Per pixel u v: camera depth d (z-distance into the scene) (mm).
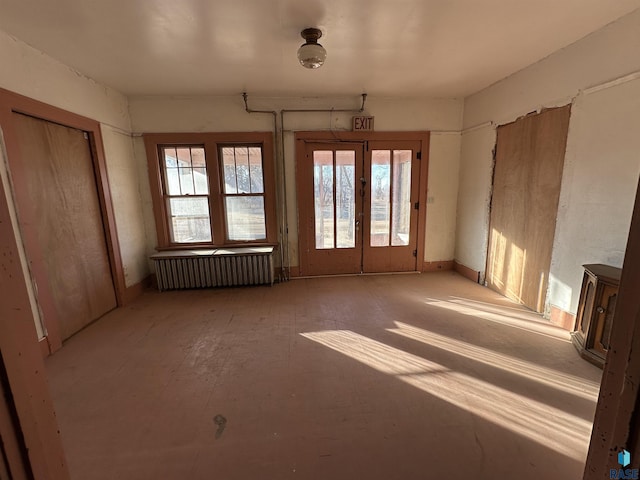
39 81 2434
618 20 2129
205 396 1872
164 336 2650
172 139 3826
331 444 1508
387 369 2109
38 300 2328
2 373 517
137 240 3775
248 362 2225
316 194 4180
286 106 3918
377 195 4273
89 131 3012
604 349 2102
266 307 3258
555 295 2773
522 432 1562
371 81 3381
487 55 2734
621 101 2141
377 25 2176
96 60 2654
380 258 4434
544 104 2809
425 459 1418
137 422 1674
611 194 2244
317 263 4344
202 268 3801
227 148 3986
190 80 3223
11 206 2184
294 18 2064
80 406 1805
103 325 2893
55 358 2330
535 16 2090
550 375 2020
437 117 4160
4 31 2135
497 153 3531
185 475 1360
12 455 536
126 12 1951
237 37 2307
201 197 4035
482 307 3174
